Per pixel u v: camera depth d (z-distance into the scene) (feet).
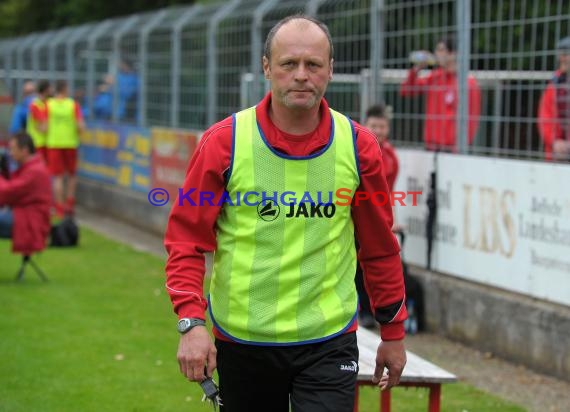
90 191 114.73
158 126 93.35
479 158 51.24
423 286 55.21
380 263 24.20
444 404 40.09
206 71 80.79
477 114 52.13
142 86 97.35
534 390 42.73
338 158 22.99
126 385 41.93
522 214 47.93
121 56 103.76
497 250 50.06
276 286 23.00
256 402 24.17
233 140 22.80
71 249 83.05
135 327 53.16
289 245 23.00
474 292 50.72
